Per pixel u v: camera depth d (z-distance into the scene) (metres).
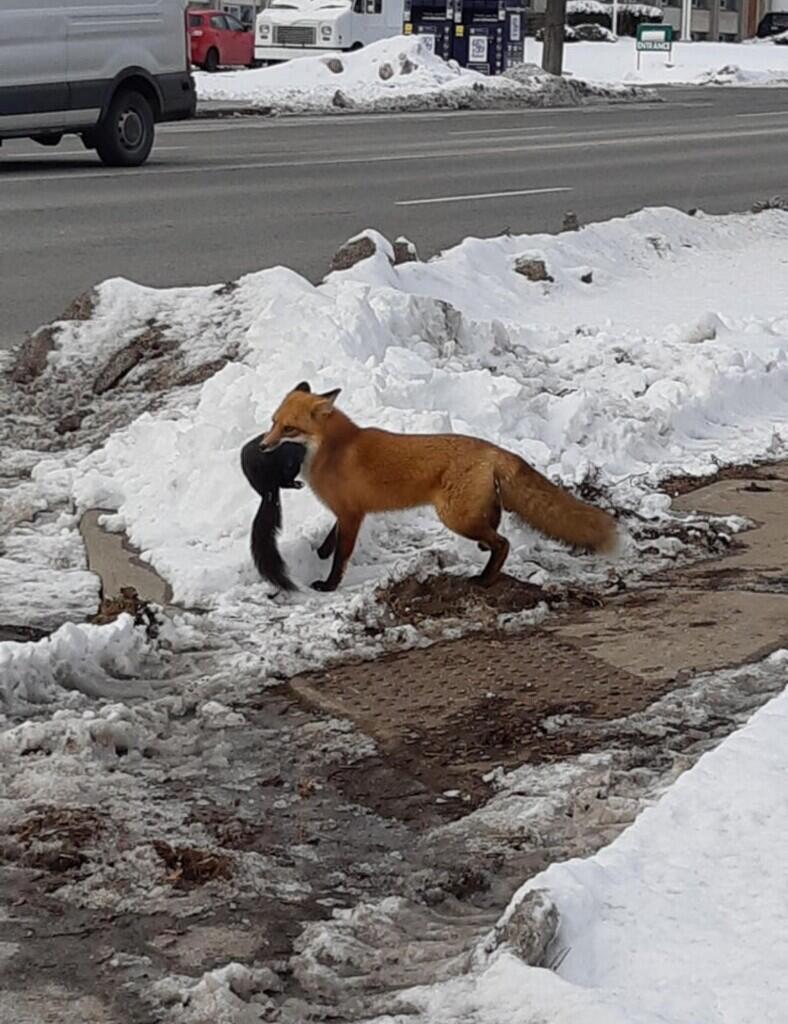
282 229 17.02
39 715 5.60
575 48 67.75
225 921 4.36
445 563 6.91
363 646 6.26
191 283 13.89
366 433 6.70
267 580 6.72
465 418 8.44
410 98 38.31
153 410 9.29
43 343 10.30
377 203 19.31
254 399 8.34
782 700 5.33
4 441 9.27
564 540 6.74
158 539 7.31
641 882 4.23
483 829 4.88
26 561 7.29
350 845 4.80
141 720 5.54
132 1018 3.92
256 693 5.85
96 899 4.44
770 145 29.17
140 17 22.22
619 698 5.83
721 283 14.62
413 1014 3.86
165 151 24.94
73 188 19.61
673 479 8.57
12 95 20.86
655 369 10.26
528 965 3.89
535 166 24.22
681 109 39.59
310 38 46.25
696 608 6.75
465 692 5.88
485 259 13.67
